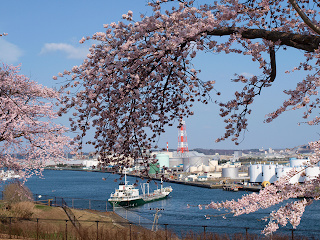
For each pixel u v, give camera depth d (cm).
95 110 893
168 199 11581
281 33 723
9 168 2344
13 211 3138
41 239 2481
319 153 565
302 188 546
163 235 2925
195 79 920
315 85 656
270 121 778
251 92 829
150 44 825
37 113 2244
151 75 903
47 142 2242
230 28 757
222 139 849
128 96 876
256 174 15612
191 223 6216
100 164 1016
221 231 5169
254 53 805
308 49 699
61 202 4903
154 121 1008
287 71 890
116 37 830
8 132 2119
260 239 2452
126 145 989
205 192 14462
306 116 789
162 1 850
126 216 5144
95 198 12056
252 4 853
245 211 552
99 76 872
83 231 2750
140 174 1036
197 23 752
